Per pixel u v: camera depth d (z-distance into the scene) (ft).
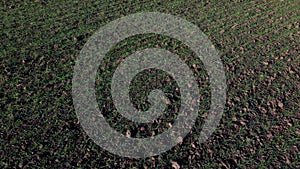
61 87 22.12
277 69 23.38
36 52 24.72
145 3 29.86
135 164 18.12
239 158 18.33
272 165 17.97
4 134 19.33
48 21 27.68
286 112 20.57
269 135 19.34
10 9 29.07
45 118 20.25
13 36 26.12
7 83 22.33
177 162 18.13
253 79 22.65
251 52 24.72
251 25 27.32
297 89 21.98
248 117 20.29
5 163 18.01
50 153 18.52
